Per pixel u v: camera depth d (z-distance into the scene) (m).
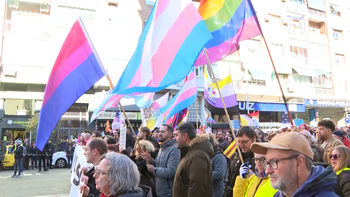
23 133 22.55
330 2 33.78
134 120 23.47
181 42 3.73
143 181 4.50
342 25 34.09
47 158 15.95
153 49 3.98
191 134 3.69
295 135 1.85
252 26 4.52
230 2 4.46
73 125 23.05
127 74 4.33
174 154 4.23
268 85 28.14
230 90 6.66
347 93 32.75
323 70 31.66
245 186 3.05
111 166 2.48
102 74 4.50
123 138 4.99
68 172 14.85
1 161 15.73
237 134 3.52
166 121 8.04
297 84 29.88
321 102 30.47
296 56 30.25
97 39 23.70
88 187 3.17
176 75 3.64
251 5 4.52
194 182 3.27
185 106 6.76
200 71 25.12
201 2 4.76
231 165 4.03
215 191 3.94
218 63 26.45
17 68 21.78
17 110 22.16
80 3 23.48
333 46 32.78
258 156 2.57
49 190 9.61
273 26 29.56
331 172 1.73
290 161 1.79
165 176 4.08
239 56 27.33
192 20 3.74
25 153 14.56
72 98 4.34
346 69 33.31
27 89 22.38
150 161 4.59
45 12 22.95
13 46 21.88
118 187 2.43
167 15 3.99
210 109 6.77
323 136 4.56
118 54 24.12
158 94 23.48
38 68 22.27
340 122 32.28
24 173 14.54
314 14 32.50
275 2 29.92
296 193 1.69
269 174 1.86
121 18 24.75
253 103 27.39
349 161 3.05
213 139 4.37
